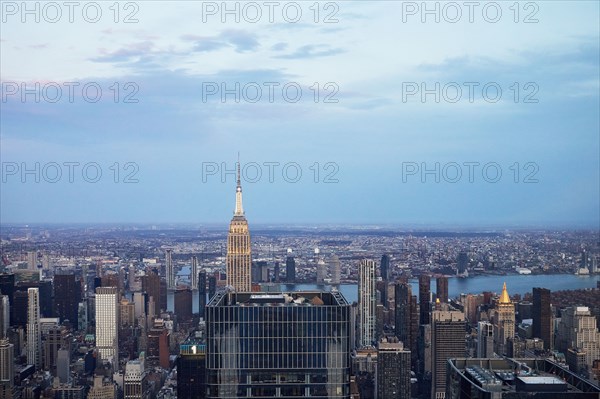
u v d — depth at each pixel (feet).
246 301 421.18
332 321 395.75
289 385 396.16
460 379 347.97
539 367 361.51
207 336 395.14
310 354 395.34
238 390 395.34
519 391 317.63
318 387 396.57
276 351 394.93
